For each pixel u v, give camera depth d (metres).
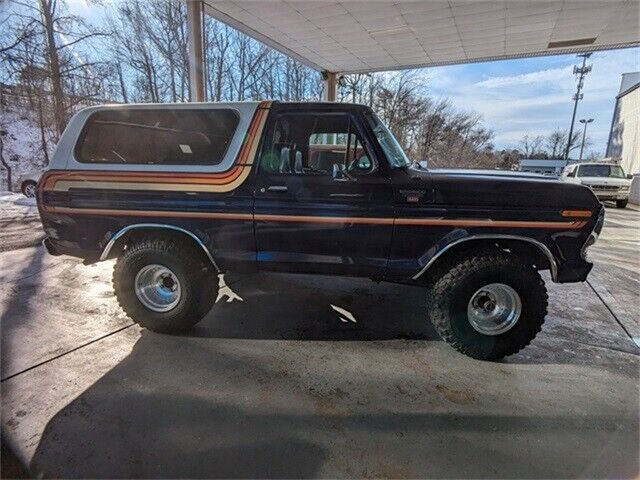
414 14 6.49
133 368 2.62
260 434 2.01
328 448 1.92
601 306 3.77
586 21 6.76
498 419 2.15
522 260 2.69
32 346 2.89
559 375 2.60
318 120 2.89
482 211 2.59
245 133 2.83
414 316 3.50
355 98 20.70
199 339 3.04
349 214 2.72
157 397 2.31
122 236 3.06
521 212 2.57
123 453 1.87
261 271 3.00
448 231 2.64
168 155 2.96
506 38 7.73
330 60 9.46
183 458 1.85
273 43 8.09
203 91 6.62
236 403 2.26
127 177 2.94
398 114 23.16
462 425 2.10
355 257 2.81
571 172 14.24
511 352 2.74
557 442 1.98
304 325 3.30
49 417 2.12
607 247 6.48
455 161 26.91
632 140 19.48
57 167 3.05
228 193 2.84
